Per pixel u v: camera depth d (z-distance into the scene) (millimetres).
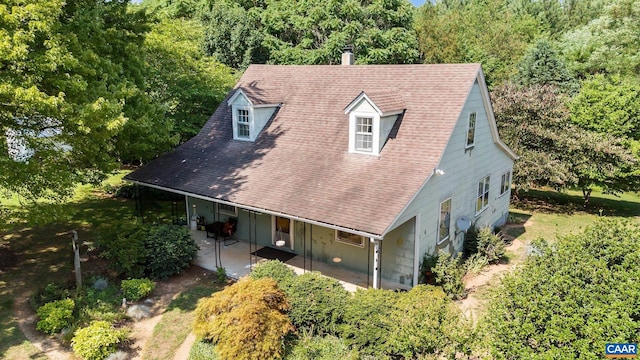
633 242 8156
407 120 15258
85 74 12875
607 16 40562
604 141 23109
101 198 24062
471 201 17406
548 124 24219
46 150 12703
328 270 15070
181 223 19844
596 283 7672
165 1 40406
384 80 17234
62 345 10867
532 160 23422
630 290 7168
